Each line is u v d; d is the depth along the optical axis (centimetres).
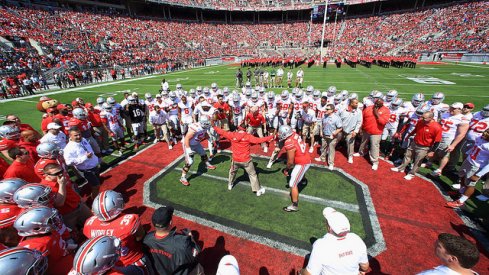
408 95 1341
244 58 4766
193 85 2033
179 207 469
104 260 171
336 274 221
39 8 3275
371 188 510
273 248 364
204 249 365
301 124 793
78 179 536
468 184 419
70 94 1778
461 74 2064
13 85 1798
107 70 2816
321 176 568
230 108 840
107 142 760
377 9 5325
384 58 3072
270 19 6366
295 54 4959
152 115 736
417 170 581
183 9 5500
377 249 354
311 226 406
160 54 3769
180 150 760
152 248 246
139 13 5050
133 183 565
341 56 4088
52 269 232
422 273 197
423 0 4591
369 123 569
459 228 390
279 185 536
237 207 463
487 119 488
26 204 249
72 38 3039
